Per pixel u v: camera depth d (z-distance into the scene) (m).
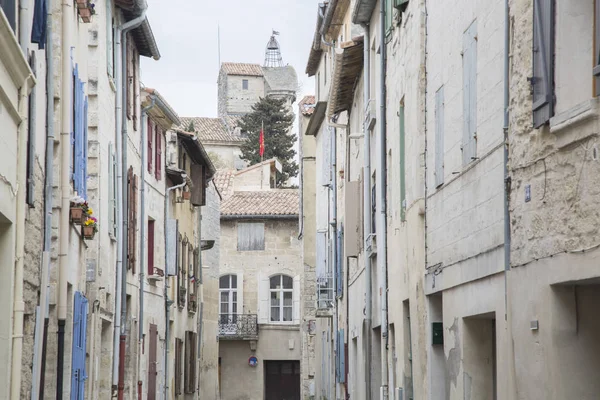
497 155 12.92
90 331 20.77
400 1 19.28
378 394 25.14
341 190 34.50
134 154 27.92
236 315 59.34
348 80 28.98
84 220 18.30
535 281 11.28
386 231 22.22
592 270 9.77
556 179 10.66
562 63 10.40
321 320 45.56
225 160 99.62
